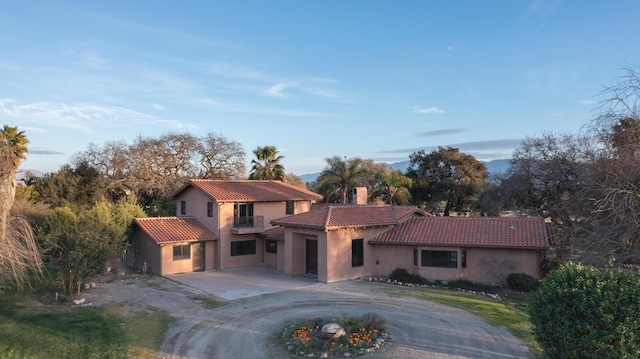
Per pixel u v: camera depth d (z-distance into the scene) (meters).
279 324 17.00
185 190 35.00
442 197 66.31
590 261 14.15
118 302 20.67
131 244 31.80
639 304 10.15
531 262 24.23
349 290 23.44
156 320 17.70
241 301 21.00
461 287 24.67
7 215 18.00
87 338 15.06
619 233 13.63
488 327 16.61
